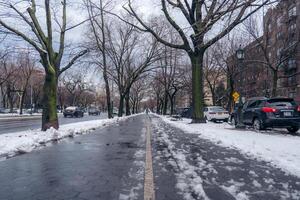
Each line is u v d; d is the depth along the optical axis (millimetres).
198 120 24344
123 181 6512
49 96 17766
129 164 8383
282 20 34969
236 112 21828
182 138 15297
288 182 6527
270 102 17297
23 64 61906
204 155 9898
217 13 11930
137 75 46469
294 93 51469
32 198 5383
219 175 7102
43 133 15711
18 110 85250
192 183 6352
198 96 24250
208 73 52000
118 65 46406
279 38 34969
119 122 34062
